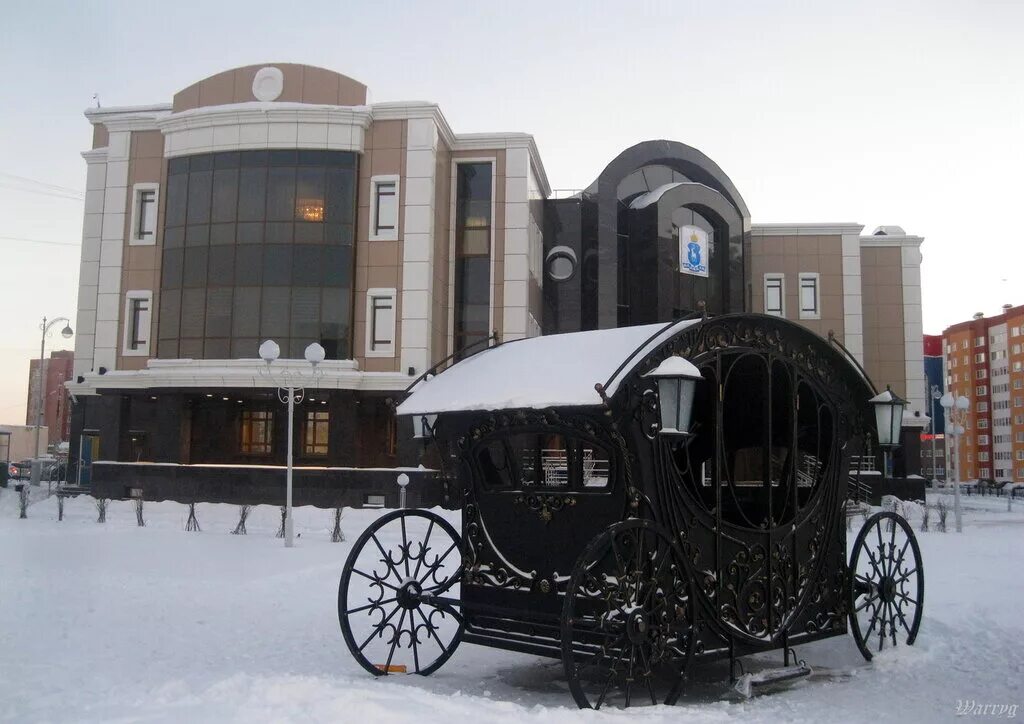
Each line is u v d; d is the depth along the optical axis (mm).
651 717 6449
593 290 37156
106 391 31500
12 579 12758
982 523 30391
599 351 7867
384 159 30828
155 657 8625
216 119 30625
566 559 7715
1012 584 13336
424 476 28953
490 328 32844
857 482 10094
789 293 42906
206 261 30516
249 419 31922
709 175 41031
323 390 29609
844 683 8125
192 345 30406
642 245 38438
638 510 7285
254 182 30516
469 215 33562
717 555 7699
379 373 29672
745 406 9359
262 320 30078
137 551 16656
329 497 29344
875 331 44062
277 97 31016
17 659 8258
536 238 36125
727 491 8312
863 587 9227
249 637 9727
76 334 37844
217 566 15047
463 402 8023
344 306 30156
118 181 32938
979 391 110438
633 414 7293
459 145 33562
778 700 7484
